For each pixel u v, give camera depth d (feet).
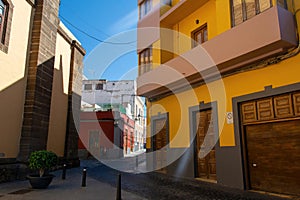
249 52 21.80
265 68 22.98
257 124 23.80
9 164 28.58
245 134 24.86
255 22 21.42
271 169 22.09
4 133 28.27
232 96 26.12
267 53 21.77
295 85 20.35
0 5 28.53
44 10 35.58
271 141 22.38
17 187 24.23
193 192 22.49
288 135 21.07
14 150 29.81
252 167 23.81
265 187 22.40
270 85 22.33
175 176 33.17
